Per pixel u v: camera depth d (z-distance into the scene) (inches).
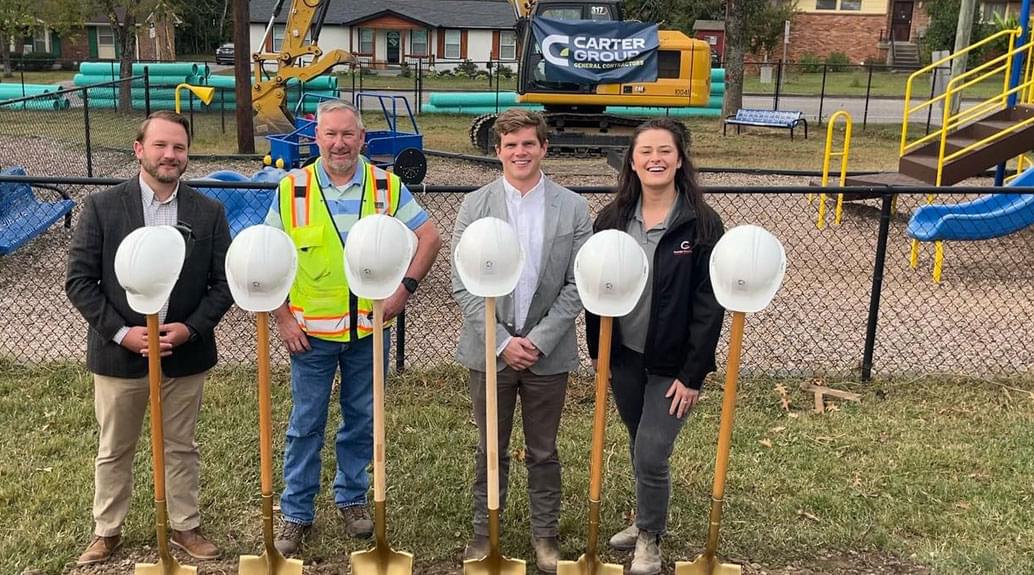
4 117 693.9
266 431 113.9
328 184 128.4
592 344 133.3
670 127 121.0
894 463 171.6
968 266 340.5
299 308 129.3
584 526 147.5
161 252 104.7
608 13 673.6
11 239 311.1
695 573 119.6
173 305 123.6
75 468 162.1
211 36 2287.2
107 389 125.6
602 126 652.1
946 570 136.7
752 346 247.3
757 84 1370.6
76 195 407.8
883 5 1659.7
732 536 145.8
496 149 124.3
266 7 1648.6
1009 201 334.6
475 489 135.0
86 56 1786.4
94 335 124.6
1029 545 144.0
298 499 137.4
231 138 690.8
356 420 138.5
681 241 120.3
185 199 123.9
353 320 130.0
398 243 104.5
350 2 1787.6
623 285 103.8
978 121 408.8
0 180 194.1
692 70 644.7
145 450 168.7
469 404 197.3
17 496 151.8
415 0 1803.6
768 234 106.0
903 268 338.0
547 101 646.5
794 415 195.0
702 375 123.0
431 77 1584.6
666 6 1648.6
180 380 129.2
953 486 162.9
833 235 389.7
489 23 1760.6
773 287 105.7
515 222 123.3
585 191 198.4
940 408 199.9
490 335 108.0
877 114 982.4
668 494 131.2
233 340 244.2
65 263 321.1
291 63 663.1
